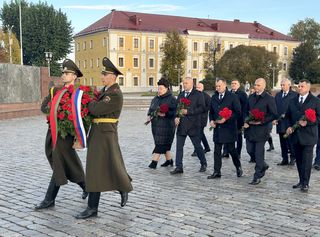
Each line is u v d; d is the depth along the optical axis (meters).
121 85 76.56
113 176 5.80
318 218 5.86
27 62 73.38
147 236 5.10
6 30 70.56
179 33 72.81
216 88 8.58
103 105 5.64
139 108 33.38
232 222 5.65
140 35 77.44
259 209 6.28
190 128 8.92
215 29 84.38
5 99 23.14
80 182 6.35
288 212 6.14
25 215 5.90
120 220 5.71
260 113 7.82
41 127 17.72
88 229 5.34
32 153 11.22
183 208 6.29
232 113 8.33
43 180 8.10
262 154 8.02
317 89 38.22
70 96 5.86
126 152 11.70
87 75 83.12
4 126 18.06
